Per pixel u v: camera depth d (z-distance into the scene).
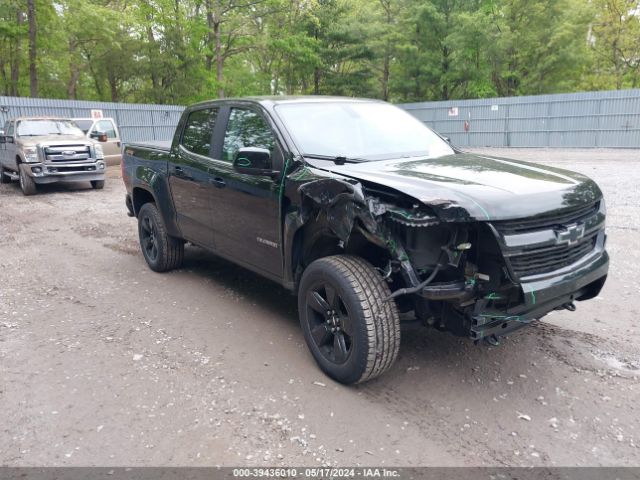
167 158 5.64
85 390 3.60
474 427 3.13
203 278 6.04
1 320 4.88
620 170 15.98
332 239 3.81
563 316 4.79
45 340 4.42
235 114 4.77
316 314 3.77
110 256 7.17
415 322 3.52
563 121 28.22
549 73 36.56
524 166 4.02
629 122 26.06
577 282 3.30
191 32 36.59
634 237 7.60
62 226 9.40
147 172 5.98
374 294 3.28
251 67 47.03
